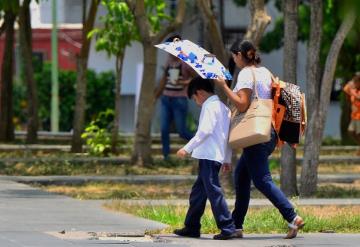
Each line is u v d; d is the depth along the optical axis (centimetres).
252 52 2661
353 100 5853
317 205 3372
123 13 5609
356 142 6103
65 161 4875
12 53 6244
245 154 2631
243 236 2688
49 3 8719
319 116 3753
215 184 2595
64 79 8519
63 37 9006
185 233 2648
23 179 4119
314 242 2581
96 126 5434
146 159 4741
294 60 3722
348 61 6531
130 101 8512
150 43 4684
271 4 7981
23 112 8550
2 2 4681
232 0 7588
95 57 8475
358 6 3650
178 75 4925
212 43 4038
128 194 3691
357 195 3788
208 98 2623
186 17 7550
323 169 4972
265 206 3281
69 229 2694
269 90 2634
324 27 6053
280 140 2678
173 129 7200
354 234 2772
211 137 2602
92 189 3922
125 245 2422
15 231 2616
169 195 3706
